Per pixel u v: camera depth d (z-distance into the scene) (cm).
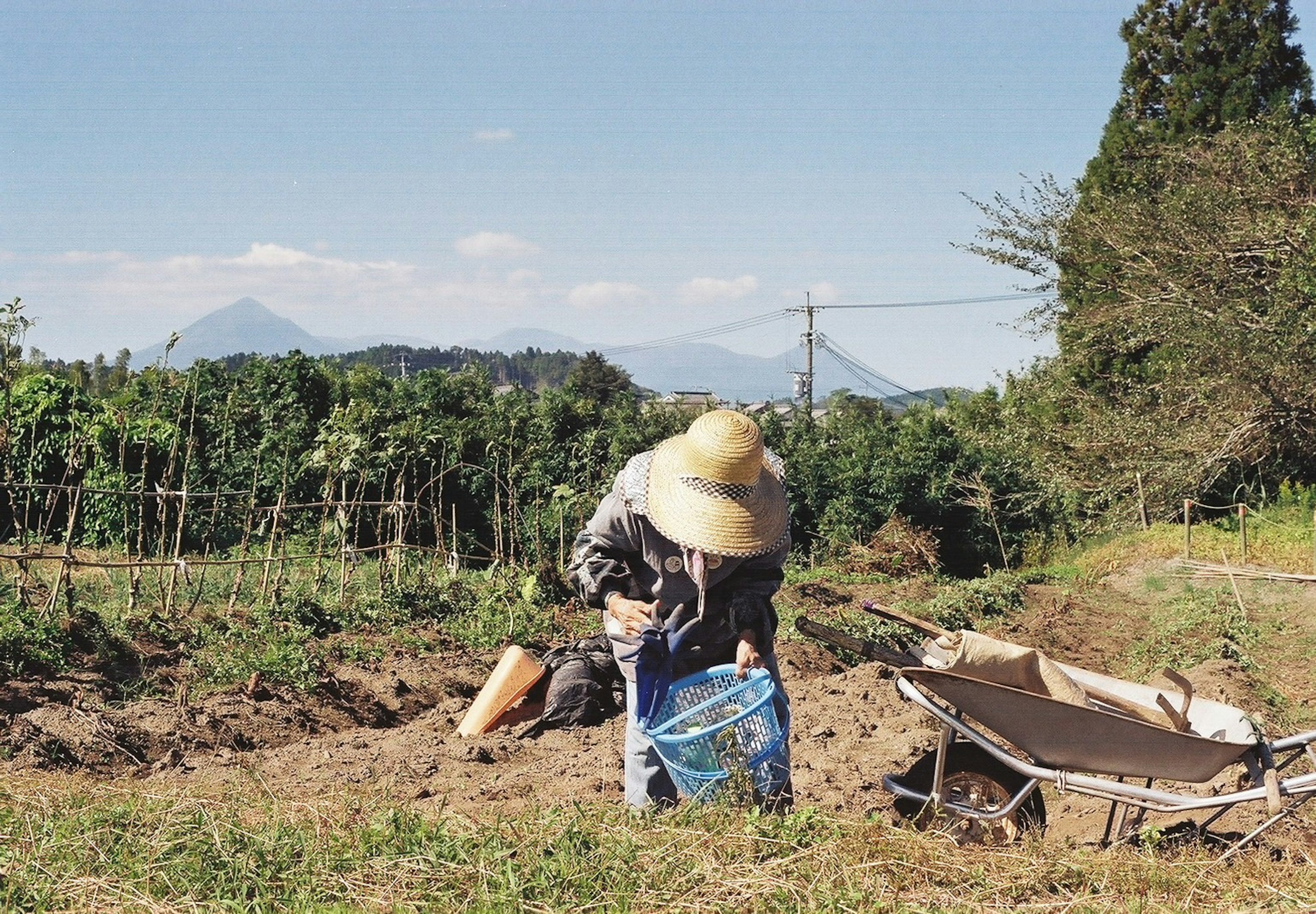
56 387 1873
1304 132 2411
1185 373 2209
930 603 1523
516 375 18825
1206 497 2348
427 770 718
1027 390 2830
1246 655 1151
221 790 564
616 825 468
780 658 1123
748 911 409
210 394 2253
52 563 1366
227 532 1972
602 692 842
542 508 2100
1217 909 448
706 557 475
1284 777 661
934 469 2908
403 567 1394
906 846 467
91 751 717
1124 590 1727
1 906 394
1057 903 436
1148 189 2662
